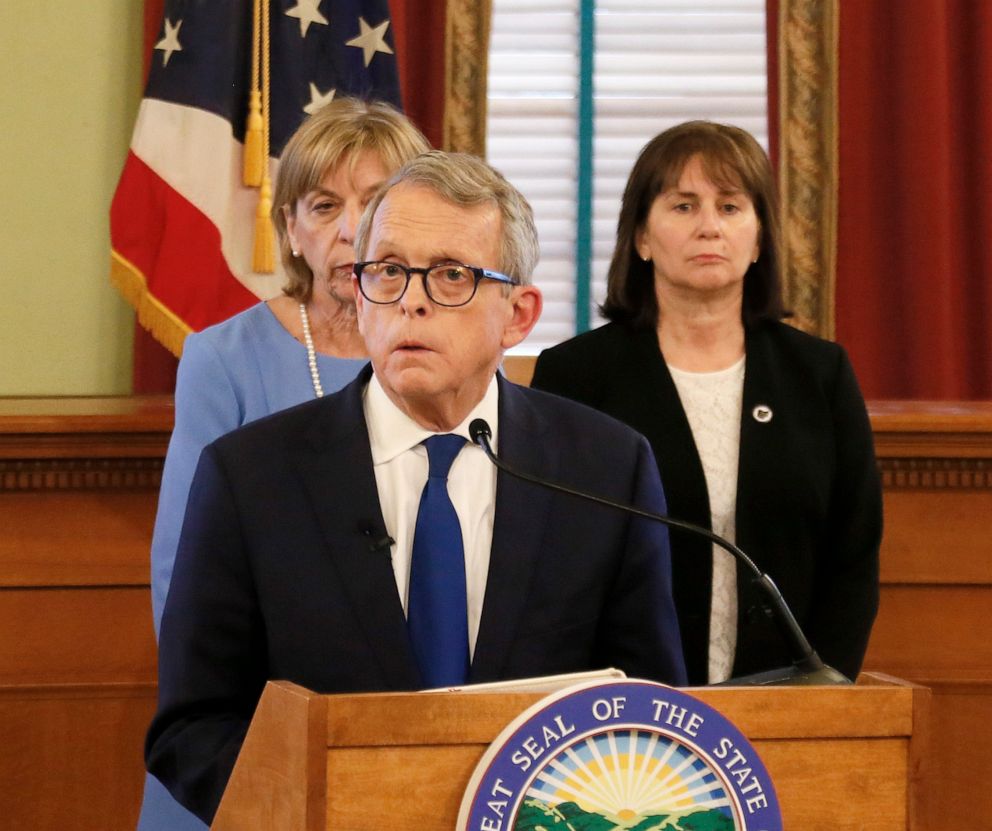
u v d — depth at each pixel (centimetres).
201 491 614
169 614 600
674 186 877
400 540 605
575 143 1833
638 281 914
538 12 1844
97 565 988
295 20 1466
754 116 1850
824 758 466
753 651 830
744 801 446
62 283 1669
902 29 1703
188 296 1395
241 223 1441
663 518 570
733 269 867
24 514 982
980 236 1708
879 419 1011
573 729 435
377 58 1484
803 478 844
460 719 438
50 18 1669
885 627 1046
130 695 991
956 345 1719
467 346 575
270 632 585
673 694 445
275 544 593
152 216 1416
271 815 448
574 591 607
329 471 605
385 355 577
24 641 981
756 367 876
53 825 984
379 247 580
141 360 1620
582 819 433
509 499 612
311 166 791
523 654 590
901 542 1046
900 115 1705
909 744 471
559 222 1830
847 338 1720
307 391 803
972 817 1044
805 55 1727
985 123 1706
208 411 790
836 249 1706
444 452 616
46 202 1667
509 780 427
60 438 959
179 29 1456
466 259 574
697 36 1855
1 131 1661
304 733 425
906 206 1698
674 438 854
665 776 442
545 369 907
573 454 640
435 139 1691
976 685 1045
